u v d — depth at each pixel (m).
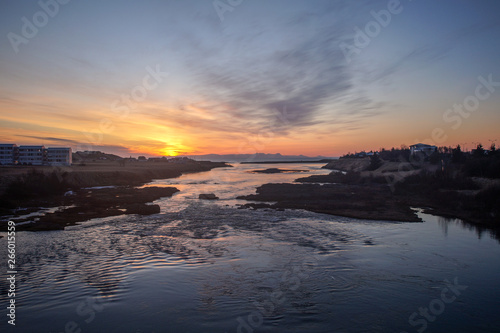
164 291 13.42
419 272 15.87
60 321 10.84
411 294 13.39
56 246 19.89
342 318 11.41
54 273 15.30
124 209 33.66
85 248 19.53
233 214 31.59
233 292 13.39
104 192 45.09
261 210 33.84
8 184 37.38
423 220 28.81
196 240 21.66
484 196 34.91
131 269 15.95
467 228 25.59
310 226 26.25
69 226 25.77
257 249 19.56
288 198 42.12
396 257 18.12
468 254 18.80
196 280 14.64
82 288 13.61
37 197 38.75
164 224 26.84
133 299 12.63
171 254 18.47
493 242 21.38
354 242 21.28
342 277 15.11
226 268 16.22
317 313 11.73
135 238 22.08
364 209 33.69
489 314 11.78
